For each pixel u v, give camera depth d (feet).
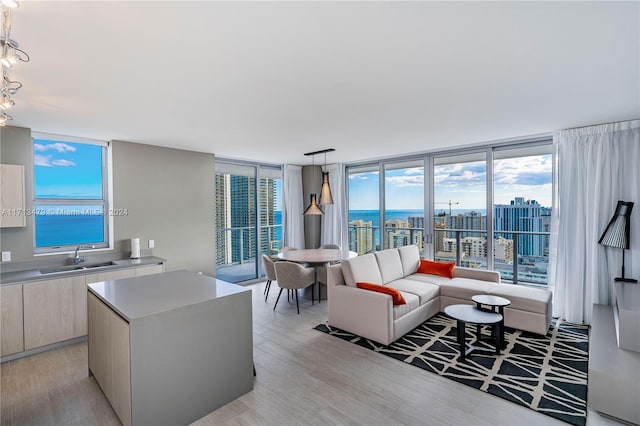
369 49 6.29
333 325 12.59
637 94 8.95
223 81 7.75
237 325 7.89
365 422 7.00
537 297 11.84
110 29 5.40
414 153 18.54
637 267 11.82
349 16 5.14
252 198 21.30
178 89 8.22
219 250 19.44
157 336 6.44
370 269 13.37
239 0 4.65
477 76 7.66
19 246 11.62
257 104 9.50
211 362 7.36
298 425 6.91
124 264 12.82
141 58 6.51
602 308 11.91
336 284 12.67
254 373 9.08
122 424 6.75
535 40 5.99
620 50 6.38
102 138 13.71
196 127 12.09
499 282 14.26
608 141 12.19
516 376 8.84
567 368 9.25
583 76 7.70
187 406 6.93
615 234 11.80
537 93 8.86
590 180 12.61
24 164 11.62
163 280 9.18
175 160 16.24
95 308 8.17
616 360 7.87
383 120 11.46
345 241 22.26
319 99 9.14
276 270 14.89
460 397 7.90
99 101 9.02
